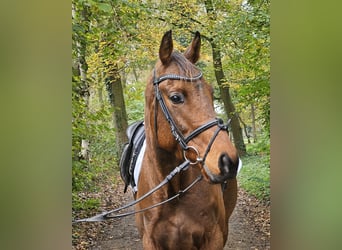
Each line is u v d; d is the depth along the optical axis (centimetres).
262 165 679
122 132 796
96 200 561
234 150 197
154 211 247
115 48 587
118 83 800
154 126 230
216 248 255
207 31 738
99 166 704
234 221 525
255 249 432
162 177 241
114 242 465
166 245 252
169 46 219
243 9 566
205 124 203
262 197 580
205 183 248
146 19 640
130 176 321
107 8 410
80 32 441
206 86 214
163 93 218
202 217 247
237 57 635
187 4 717
